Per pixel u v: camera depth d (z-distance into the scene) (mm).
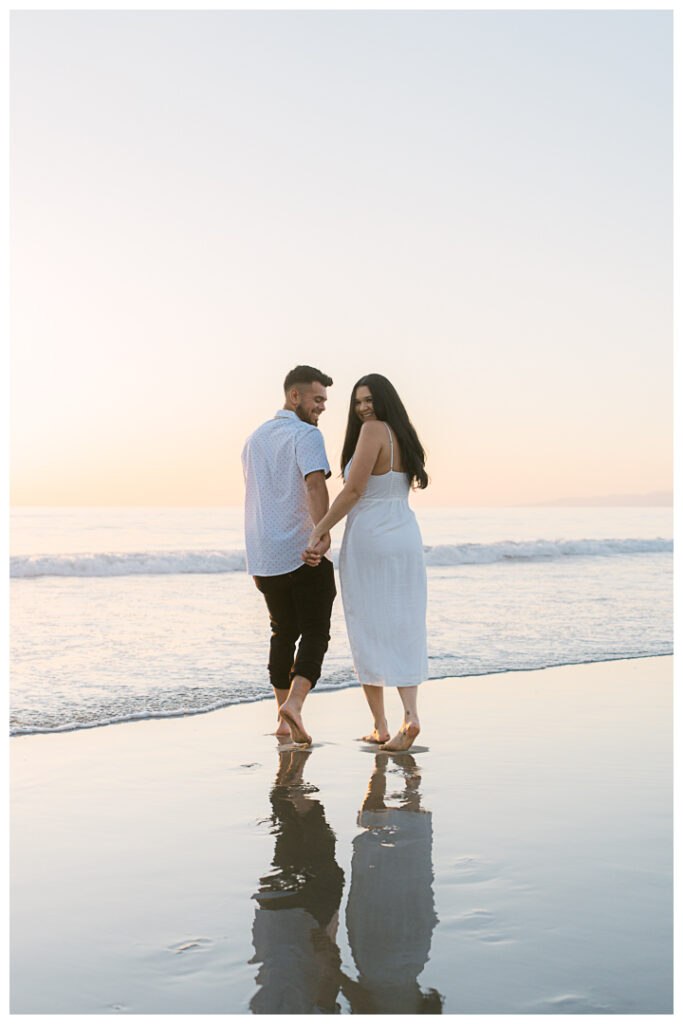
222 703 4312
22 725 3807
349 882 2174
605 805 2816
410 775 3164
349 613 3842
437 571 13570
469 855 2363
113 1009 1592
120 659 5418
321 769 3246
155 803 2805
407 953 1794
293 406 4141
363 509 3875
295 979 1696
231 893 2109
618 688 4820
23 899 2070
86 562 12320
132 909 2018
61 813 2695
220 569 13344
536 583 11211
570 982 1682
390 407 3930
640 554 18562
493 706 4371
